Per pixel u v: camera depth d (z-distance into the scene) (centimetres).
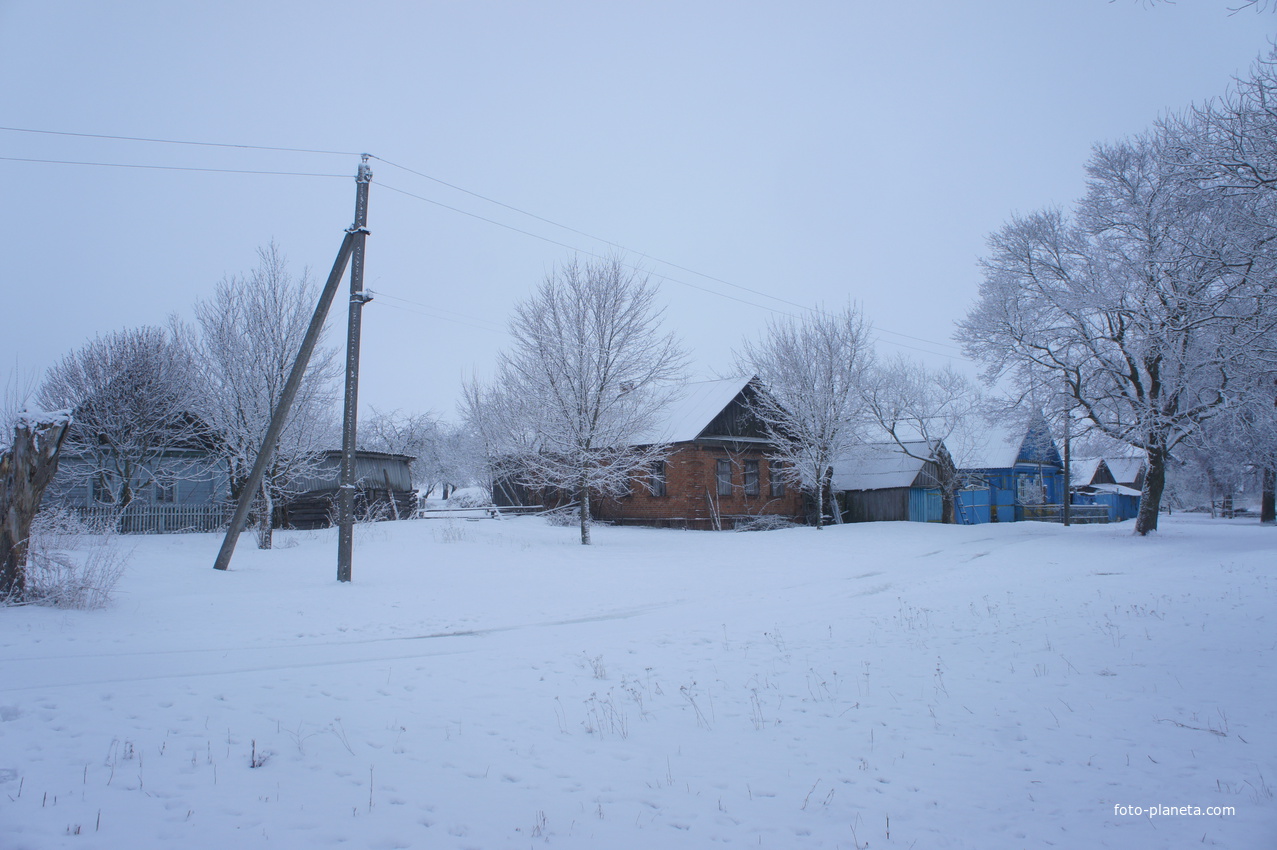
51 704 613
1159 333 2323
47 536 1203
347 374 1508
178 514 2425
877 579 1706
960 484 3809
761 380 3503
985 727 642
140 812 432
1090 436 2912
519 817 457
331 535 2342
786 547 2475
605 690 754
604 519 3688
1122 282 2448
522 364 2544
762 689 762
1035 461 4491
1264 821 455
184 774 493
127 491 2378
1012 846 433
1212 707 672
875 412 3706
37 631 889
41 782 463
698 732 632
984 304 2861
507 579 1639
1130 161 2417
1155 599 1225
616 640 1009
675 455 3403
